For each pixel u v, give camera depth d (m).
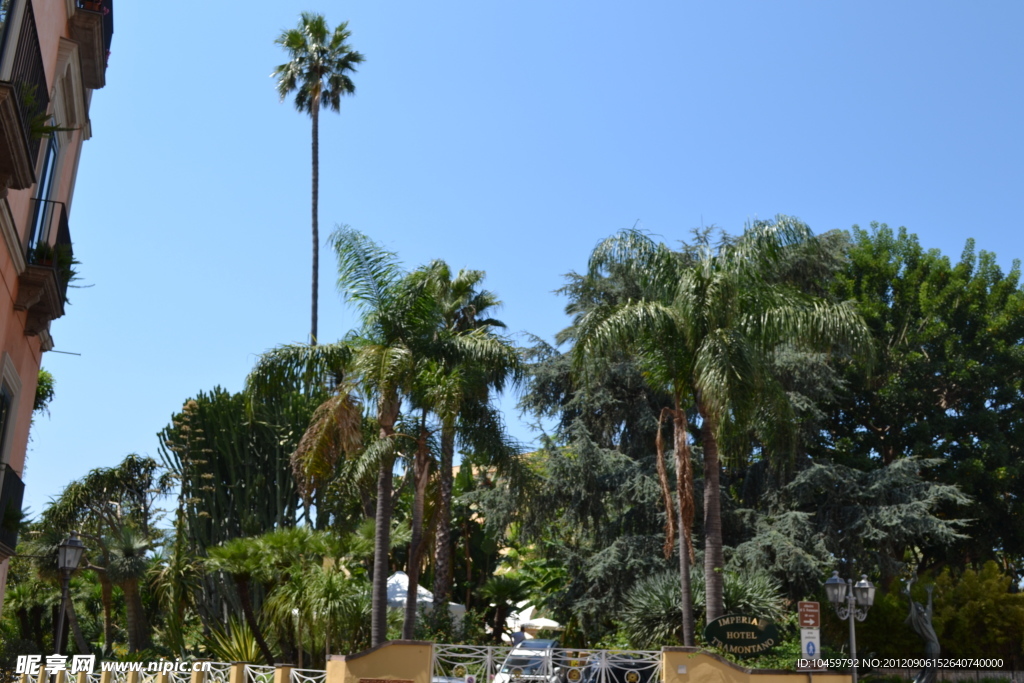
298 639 19.52
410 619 19.06
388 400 17.72
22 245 11.56
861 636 23.38
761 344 17.56
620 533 27.05
